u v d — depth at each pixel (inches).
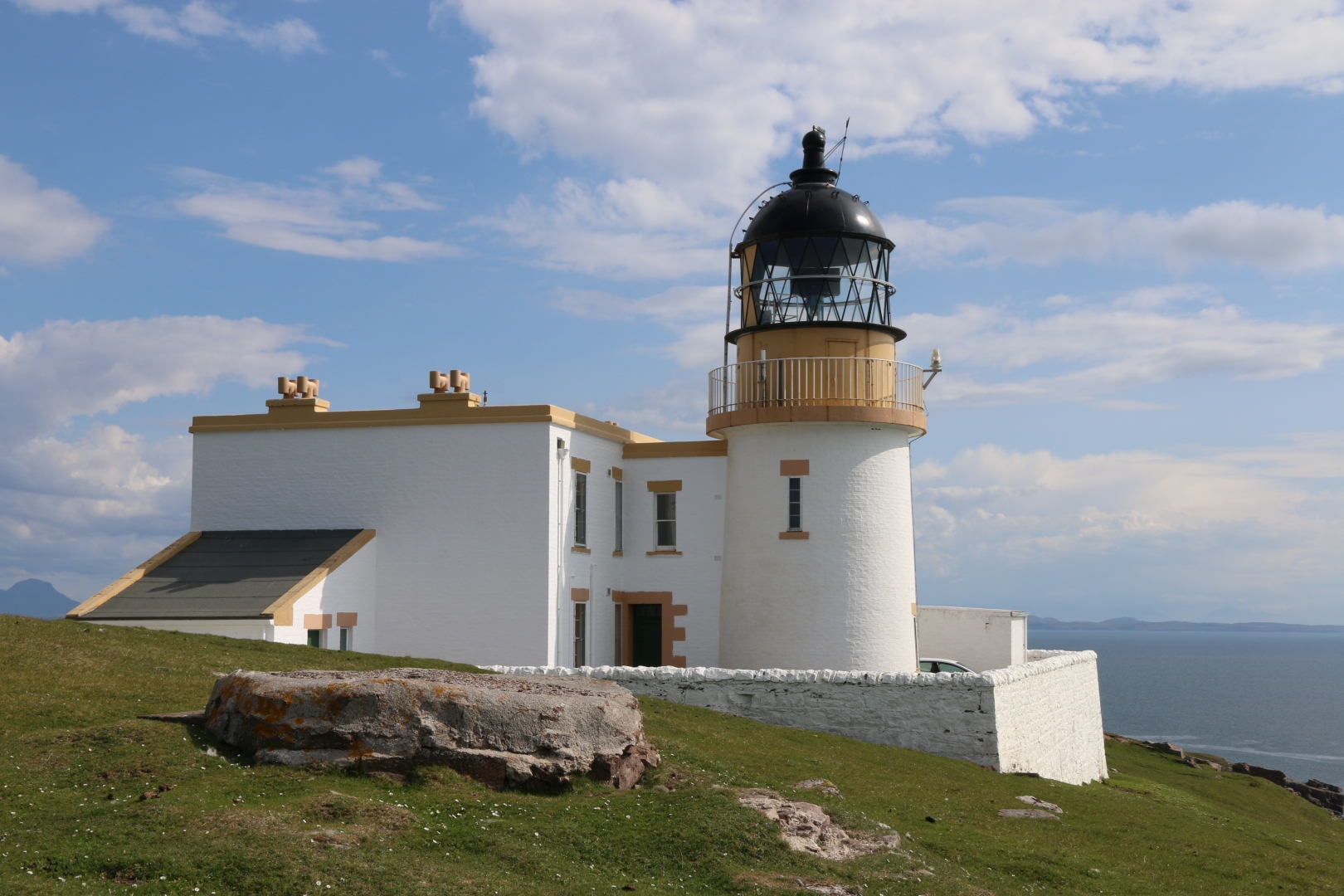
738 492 1085.1
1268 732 3882.9
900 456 1081.4
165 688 620.1
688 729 714.2
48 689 582.9
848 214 1061.8
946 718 808.9
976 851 541.3
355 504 1071.6
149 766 475.8
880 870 475.5
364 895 387.9
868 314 1072.8
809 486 1050.7
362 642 1036.5
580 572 1075.3
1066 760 999.6
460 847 437.4
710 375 1093.8
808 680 834.8
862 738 818.8
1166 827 665.0
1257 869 585.6
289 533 1082.7
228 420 1113.4
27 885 369.7
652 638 1167.0
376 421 1072.2
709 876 443.5
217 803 444.5
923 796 641.6
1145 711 4704.7
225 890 384.5
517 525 1029.2
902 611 1055.6
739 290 1104.2
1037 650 1523.1
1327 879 587.5
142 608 941.2
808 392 1046.4
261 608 927.0
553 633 1018.1
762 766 636.1
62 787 457.4
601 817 479.2
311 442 1090.7
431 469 1056.2
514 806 475.8
